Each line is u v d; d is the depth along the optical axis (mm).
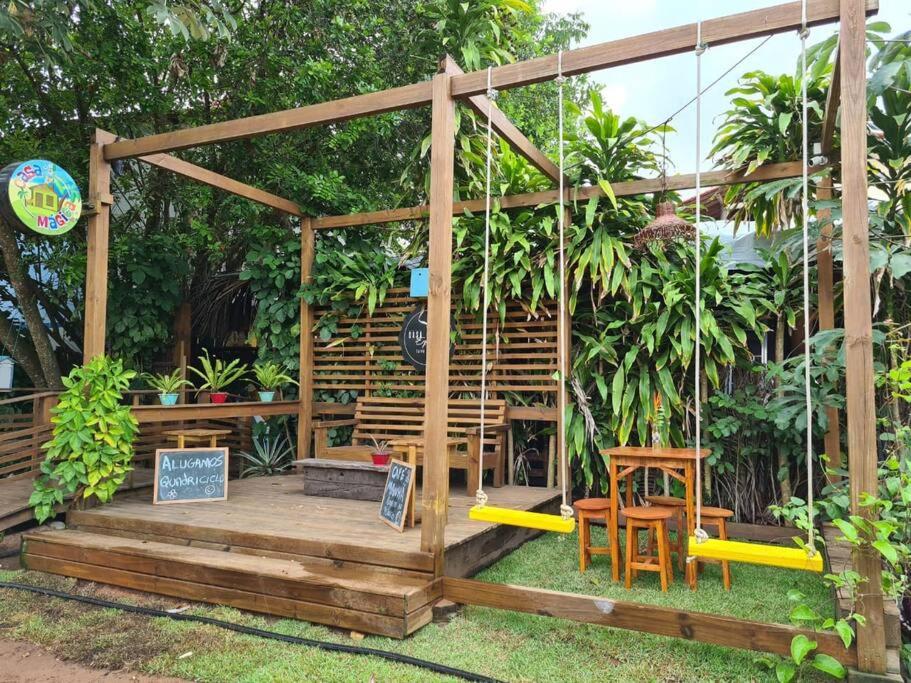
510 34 6715
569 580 3875
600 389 5352
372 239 7660
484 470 5773
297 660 2865
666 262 5387
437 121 3469
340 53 7527
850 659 2527
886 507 2449
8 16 4809
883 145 4305
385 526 3984
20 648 3084
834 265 5074
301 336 6543
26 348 7512
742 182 4816
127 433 4633
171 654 2963
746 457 5242
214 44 7008
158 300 7012
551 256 5473
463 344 6035
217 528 3941
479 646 2992
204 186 7391
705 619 2730
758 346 5719
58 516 4789
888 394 3963
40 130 7156
